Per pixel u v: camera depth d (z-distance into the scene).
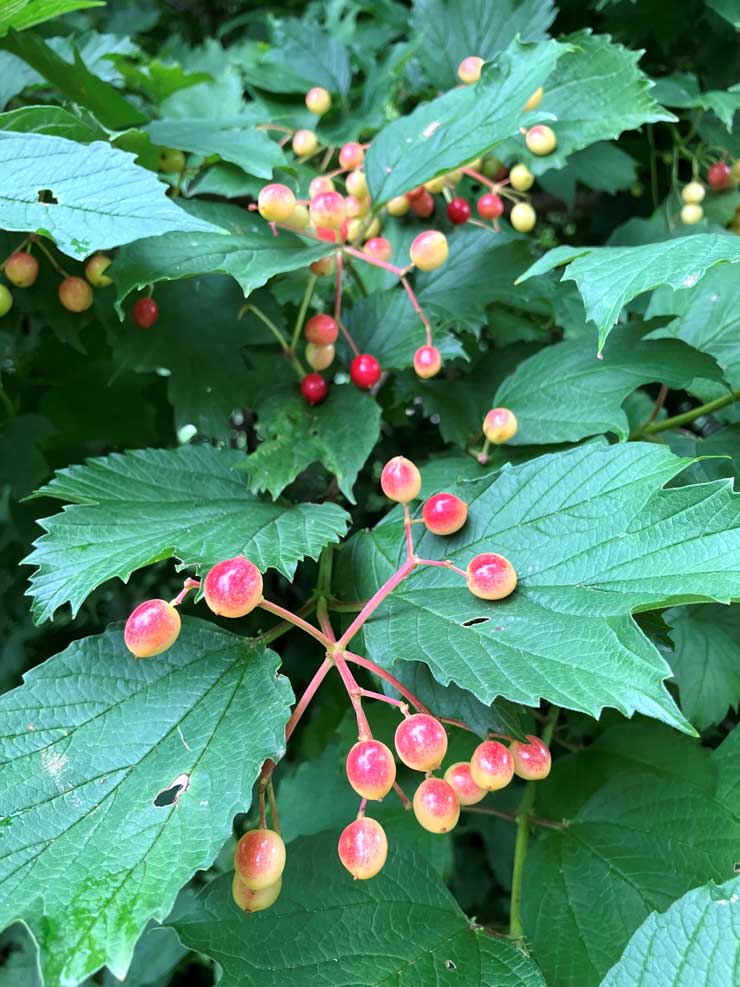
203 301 0.23
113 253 0.21
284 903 0.15
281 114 0.29
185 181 0.25
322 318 0.20
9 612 0.32
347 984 0.14
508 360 0.25
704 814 0.18
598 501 0.14
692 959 0.13
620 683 0.12
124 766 0.13
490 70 0.20
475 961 0.15
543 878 0.18
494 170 0.28
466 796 0.14
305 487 0.23
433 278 0.24
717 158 0.31
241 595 0.13
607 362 0.19
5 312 0.21
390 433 0.30
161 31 0.45
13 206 0.15
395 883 0.16
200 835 0.12
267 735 0.13
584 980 0.16
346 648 0.15
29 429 0.29
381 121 0.28
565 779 0.20
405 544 0.16
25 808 0.12
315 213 0.19
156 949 0.25
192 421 0.22
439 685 0.15
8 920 0.11
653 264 0.15
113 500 0.16
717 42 0.30
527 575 0.14
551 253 0.17
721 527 0.13
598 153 0.30
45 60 0.22
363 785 0.12
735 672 0.21
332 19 0.34
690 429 0.26
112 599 0.36
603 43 0.24
